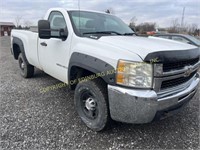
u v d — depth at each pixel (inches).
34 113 130.5
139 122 90.9
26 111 133.3
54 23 145.9
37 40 161.9
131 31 158.4
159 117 93.6
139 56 86.8
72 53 118.0
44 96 161.3
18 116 125.6
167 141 104.0
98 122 107.0
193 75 119.0
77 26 127.5
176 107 101.5
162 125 119.6
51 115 128.4
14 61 331.6
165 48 94.3
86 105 114.7
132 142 102.5
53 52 140.3
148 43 104.2
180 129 115.7
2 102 147.3
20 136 104.0
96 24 139.6
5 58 367.6
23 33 195.8
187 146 100.0
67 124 117.7
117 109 92.9
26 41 185.9
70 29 125.8
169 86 95.8
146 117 88.7
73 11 139.6
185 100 106.2
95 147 97.7
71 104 146.6
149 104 86.1
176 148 98.3
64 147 96.8
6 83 194.4
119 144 100.6
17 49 221.3
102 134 108.7
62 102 149.9
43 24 120.2
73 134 107.8
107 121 103.8
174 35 365.7
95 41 107.8
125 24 169.5
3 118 122.4
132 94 86.4
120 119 94.4
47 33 121.9
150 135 109.1
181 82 103.4
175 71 93.7
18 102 148.0
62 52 130.1
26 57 194.9
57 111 134.5
